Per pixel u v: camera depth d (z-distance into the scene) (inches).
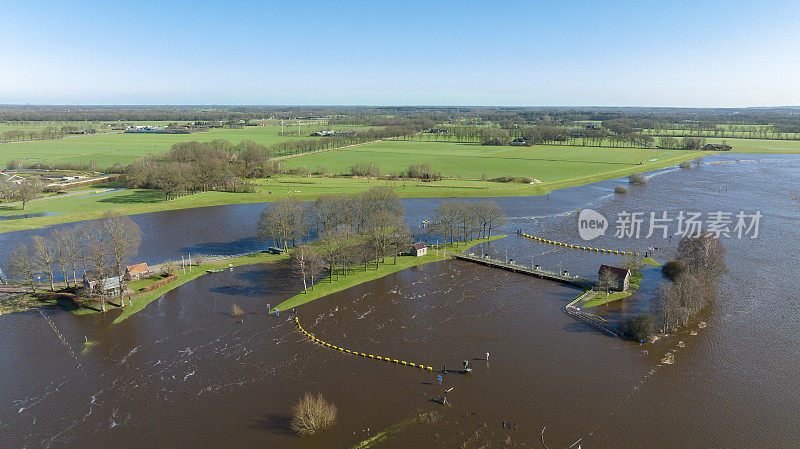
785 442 2982.3
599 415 3245.6
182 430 3134.8
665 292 4475.9
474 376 3710.6
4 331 4397.1
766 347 4082.2
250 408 3346.5
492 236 7495.1
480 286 5492.1
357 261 5935.0
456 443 2984.7
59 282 5546.3
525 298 5152.6
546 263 6200.8
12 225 7716.5
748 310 4771.2
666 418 3211.1
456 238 7421.3
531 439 3016.7
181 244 7086.6
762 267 5920.3
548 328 4475.9
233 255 6589.6
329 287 5428.2
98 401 3432.6
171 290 5339.6
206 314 4756.4
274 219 6628.9
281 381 3661.4
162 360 3949.3
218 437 3068.4
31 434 3100.4
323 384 3619.6
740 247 6697.8
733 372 3722.9
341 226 6712.6
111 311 4813.0
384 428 3132.4
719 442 2987.2
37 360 3937.0
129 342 4227.4
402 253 6633.9
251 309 4874.5
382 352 4069.9
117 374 3757.4
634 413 3262.8
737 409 3299.7
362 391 3531.0
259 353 4057.6
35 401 3430.1
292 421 3206.2
